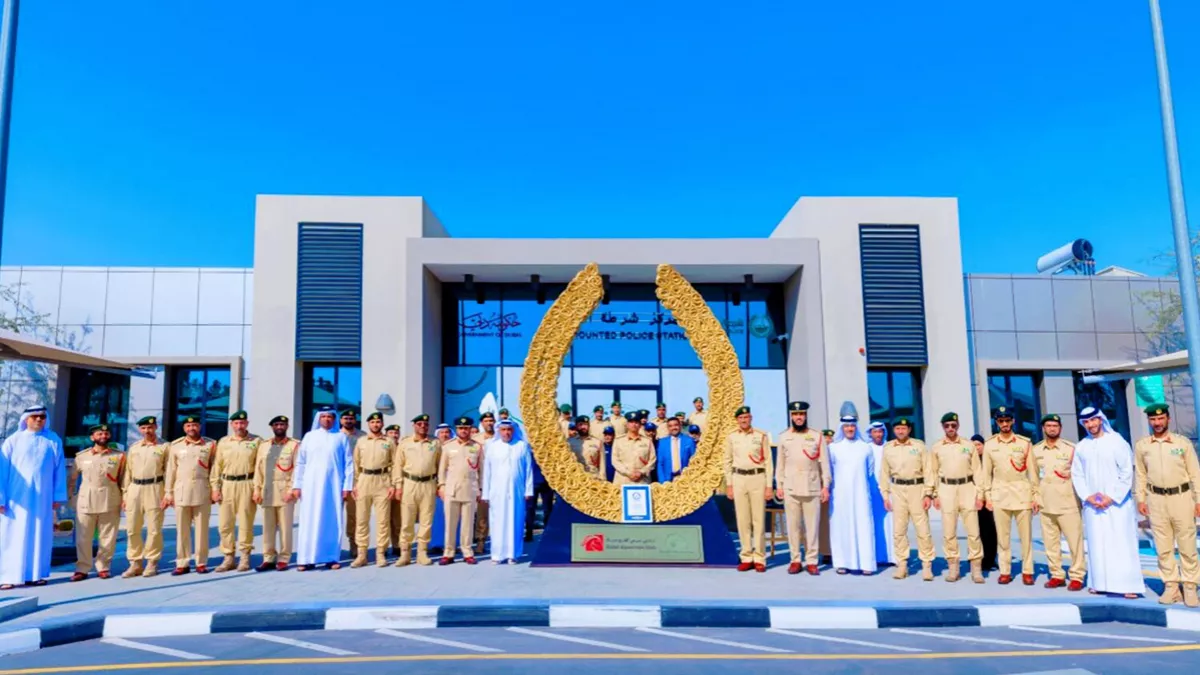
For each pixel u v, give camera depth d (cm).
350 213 1562
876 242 1603
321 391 1593
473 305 1705
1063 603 670
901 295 1590
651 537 866
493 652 552
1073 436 1733
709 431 892
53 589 754
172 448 857
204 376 1691
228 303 1667
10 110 729
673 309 924
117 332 1653
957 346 1591
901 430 823
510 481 907
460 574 816
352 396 1595
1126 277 1781
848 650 560
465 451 912
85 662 532
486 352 1691
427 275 1546
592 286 936
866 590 736
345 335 1526
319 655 545
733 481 855
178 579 808
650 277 1636
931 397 1576
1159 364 1151
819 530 909
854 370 1555
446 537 902
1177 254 773
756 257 1555
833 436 971
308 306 1531
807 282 1557
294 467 881
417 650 558
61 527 942
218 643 584
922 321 1587
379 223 1561
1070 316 1753
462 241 1525
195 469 844
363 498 888
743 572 833
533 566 859
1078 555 745
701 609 644
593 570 837
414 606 644
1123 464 711
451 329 1694
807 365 1545
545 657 537
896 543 813
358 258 1548
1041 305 1752
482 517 1004
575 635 608
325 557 864
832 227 1598
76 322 1653
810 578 798
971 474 796
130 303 1664
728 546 864
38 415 804
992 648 566
